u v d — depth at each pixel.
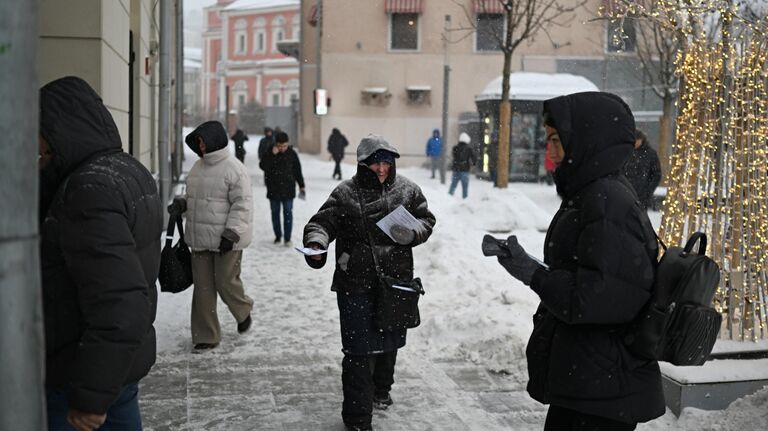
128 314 2.92
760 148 5.75
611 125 3.36
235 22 81.94
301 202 18.11
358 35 35.78
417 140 36.06
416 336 7.22
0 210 1.94
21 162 1.97
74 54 7.11
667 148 25.67
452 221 13.79
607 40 33.59
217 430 5.18
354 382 5.10
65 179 3.09
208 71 91.81
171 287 6.35
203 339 6.92
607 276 3.20
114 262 2.93
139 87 11.79
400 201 5.27
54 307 3.01
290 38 78.38
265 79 79.62
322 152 36.09
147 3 13.27
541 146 28.02
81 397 2.86
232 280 7.05
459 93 35.72
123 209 3.03
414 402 5.72
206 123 6.83
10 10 1.93
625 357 3.32
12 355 1.97
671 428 5.08
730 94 5.73
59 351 3.04
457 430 5.22
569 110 3.38
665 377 5.41
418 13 35.62
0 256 1.94
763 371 5.38
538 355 3.58
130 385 3.33
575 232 3.39
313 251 4.93
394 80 36.00
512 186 26.64
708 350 3.31
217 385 6.05
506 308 7.78
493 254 3.43
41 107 3.07
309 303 8.70
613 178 3.39
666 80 25.31
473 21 34.00
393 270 5.15
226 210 6.86
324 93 27.12
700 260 3.27
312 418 5.43
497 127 28.12
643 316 3.27
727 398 5.28
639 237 3.29
